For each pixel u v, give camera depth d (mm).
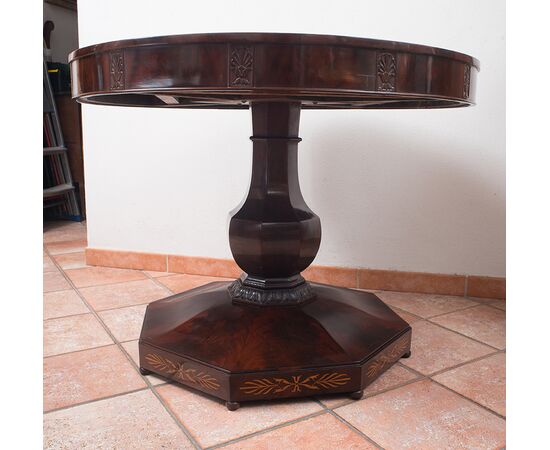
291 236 1552
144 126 2531
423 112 2178
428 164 2211
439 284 2266
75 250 3070
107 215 2656
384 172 2266
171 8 2385
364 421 1242
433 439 1167
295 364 1319
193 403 1324
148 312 1696
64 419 1239
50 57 4105
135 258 2645
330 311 1573
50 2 4285
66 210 4098
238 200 2469
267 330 1438
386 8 2152
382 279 2330
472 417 1260
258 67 970
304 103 1791
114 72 1082
